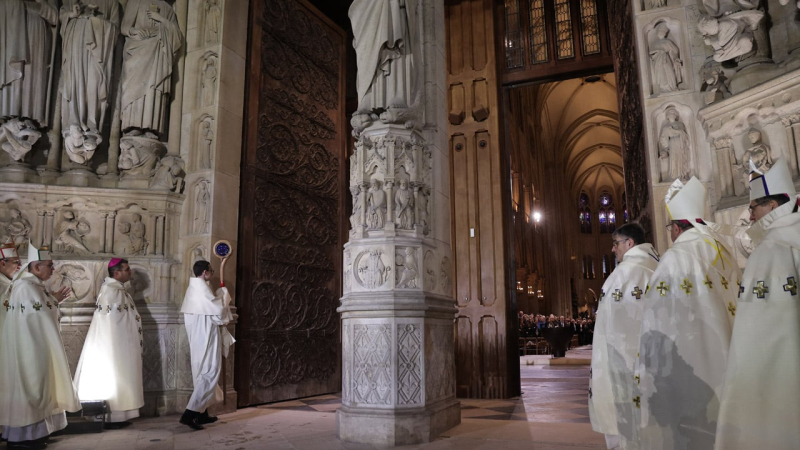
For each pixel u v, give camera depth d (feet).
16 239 21.47
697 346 8.87
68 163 23.16
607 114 106.93
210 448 15.70
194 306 19.58
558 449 14.96
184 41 25.34
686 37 18.74
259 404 24.57
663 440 8.85
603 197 148.66
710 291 9.10
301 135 28.78
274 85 27.25
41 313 16.37
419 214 18.13
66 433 17.95
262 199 25.90
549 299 101.35
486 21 32.04
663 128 18.47
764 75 16.39
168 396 22.18
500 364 28.58
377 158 18.08
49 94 23.13
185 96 24.94
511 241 30.89
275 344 25.80
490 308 29.35
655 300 9.37
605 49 31.81
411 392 16.52
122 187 23.30
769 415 6.97
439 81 20.49
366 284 17.40
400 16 18.74
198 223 23.50
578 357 54.08
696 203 10.14
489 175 30.63
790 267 7.13
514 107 74.49
